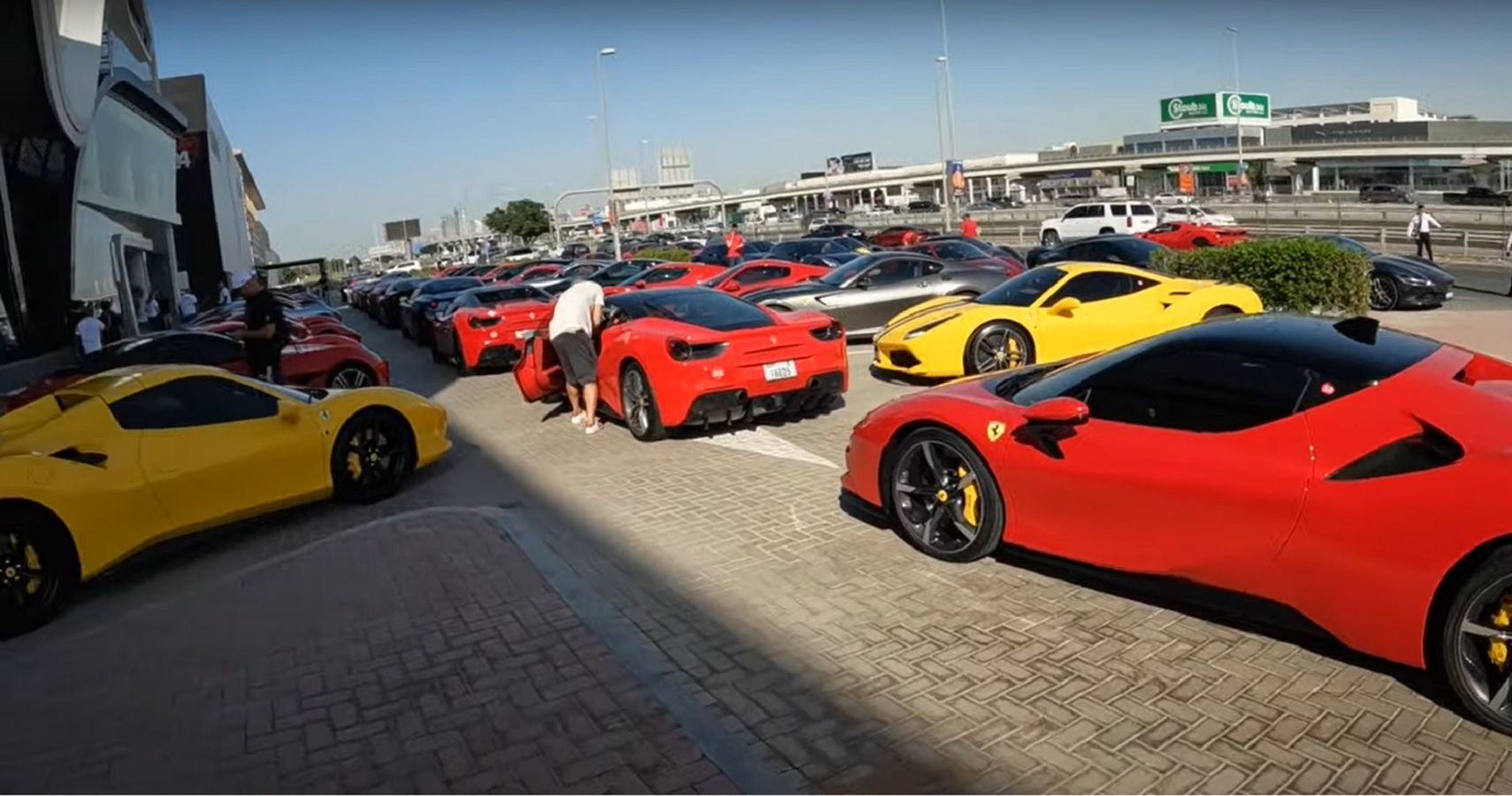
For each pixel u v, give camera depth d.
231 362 11.27
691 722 3.60
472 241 99.50
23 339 23.16
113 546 5.53
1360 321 4.45
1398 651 3.37
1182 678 3.69
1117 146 105.50
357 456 7.12
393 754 3.52
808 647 4.17
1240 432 3.82
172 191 42.09
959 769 3.20
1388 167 79.56
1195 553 3.88
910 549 5.25
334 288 72.50
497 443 9.18
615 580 5.15
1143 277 9.77
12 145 23.94
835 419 8.77
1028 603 4.46
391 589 5.21
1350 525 3.42
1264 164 86.31
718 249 33.59
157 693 4.18
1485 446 3.30
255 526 6.78
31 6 21.47
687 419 7.92
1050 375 4.95
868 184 112.25
